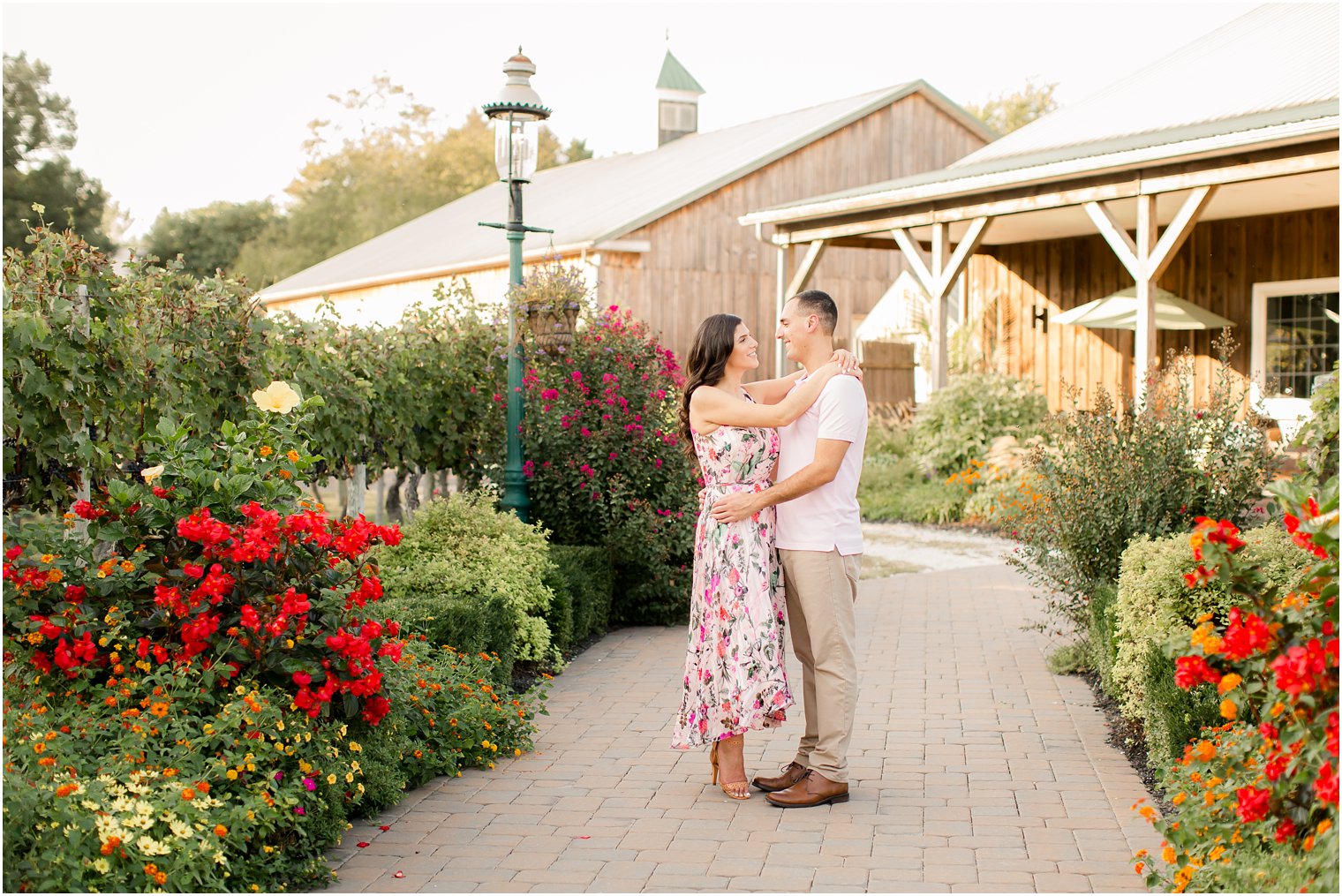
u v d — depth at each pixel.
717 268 17.66
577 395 7.55
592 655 6.62
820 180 18.56
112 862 2.79
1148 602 4.68
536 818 3.95
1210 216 13.48
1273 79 11.85
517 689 5.75
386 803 3.99
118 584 3.70
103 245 30.16
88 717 3.36
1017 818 3.90
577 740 4.94
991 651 6.57
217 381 5.60
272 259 40.69
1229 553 2.98
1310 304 12.79
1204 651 2.93
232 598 3.69
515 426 7.61
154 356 4.97
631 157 24.88
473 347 8.31
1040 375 15.89
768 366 18.27
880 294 19.50
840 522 4.07
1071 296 15.49
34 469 4.56
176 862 2.88
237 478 3.80
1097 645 5.57
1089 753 4.65
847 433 3.96
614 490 7.32
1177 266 14.07
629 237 16.77
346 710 3.76
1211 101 11.98
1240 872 2.70
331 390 6.62
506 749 4.68
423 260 20.52
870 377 16.81
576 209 19.95
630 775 4.44
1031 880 3.37
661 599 7.48
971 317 16.88
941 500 12.43
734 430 4.11
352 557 3.85
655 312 17.11
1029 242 16.00
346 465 7.16
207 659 3.66
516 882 3.38
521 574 5.99
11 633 3.59
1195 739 3.88
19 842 2.71
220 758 3.34
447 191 45.56
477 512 6.36
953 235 15.34
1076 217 13.43
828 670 4.05
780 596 4.14
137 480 4.87
